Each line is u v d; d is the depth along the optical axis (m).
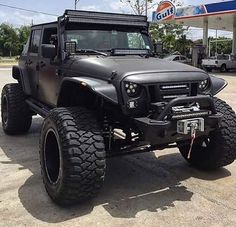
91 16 5.48
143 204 4.34
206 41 33.69
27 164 5.70
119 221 3.95
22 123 7.24
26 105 7.16
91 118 4.21
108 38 5.59
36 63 6.33
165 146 4.75
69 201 4.14
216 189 4.75
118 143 4.81
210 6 28.91
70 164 3.95
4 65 36.97
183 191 4.69
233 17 30.33
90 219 3.99
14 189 4.76
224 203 4.36
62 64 5.23
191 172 5.35
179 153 6.22
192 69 4.64
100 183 4.10
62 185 4.04
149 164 5.70
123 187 4.82
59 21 5.37
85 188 4.04
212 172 5.34
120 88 4.17
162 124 4.02
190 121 4.18
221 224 3.88
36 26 6.73
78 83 4.48
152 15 34.41
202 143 5.20
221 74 28.36
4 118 7.55
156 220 3.97
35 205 4.31
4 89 7.43
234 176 5.18
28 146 6.67
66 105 4.99
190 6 30.88
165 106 4.12
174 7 32.44
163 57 5.96
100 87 4.19
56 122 4.18
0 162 5.79
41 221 3.96
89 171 3.99
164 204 4.34
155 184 4.92
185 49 44.38
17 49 77.19
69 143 3.98
